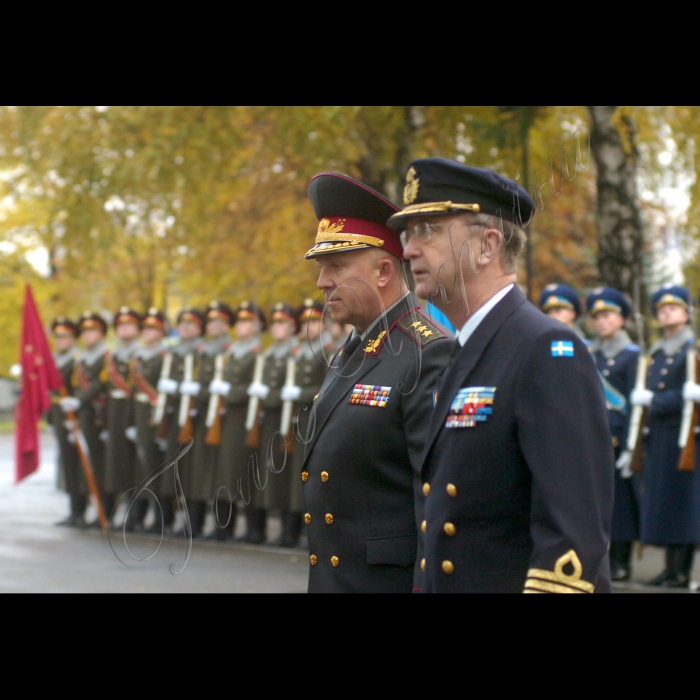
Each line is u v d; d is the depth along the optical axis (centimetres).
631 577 1298
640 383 1250
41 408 1723
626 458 1261
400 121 1494
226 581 1170
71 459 1797
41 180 2280
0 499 2247
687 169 1788
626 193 1479
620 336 1314
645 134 1667
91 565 1287
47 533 1659
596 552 321
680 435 1197
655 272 2102
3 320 3803
